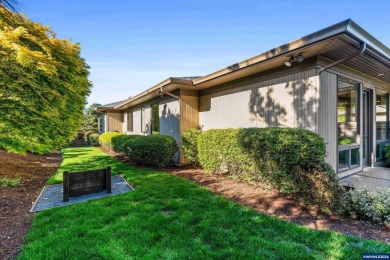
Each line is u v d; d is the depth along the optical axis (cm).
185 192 441
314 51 406
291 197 403
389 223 291
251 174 461
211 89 742
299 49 390
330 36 330
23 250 236
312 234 265
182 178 569
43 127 583
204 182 530
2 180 518
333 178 345
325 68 417
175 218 318
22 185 512
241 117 618
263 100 550
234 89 642
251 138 439
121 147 934
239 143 471
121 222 302
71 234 268
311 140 358
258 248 237
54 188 504
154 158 714
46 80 568
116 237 262
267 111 539
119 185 520
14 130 516
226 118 677
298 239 256
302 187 361
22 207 373
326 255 223
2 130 509
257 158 431
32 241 255
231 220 307
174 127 817
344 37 333
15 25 562
